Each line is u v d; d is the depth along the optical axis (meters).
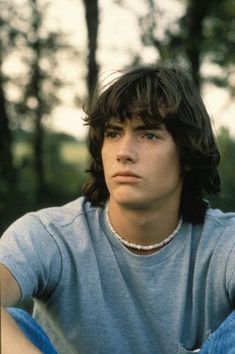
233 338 2.39
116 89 2.51
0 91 11.68
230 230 2.63
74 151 13.74
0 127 11.30
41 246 2.53
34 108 12.59
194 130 2.55
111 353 2.61
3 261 2.42
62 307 2.61
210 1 12.47
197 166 2.60
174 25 12.20
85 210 2.69
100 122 2.54
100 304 2.58
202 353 2.44
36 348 2.14
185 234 2.64
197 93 2.62
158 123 2.46
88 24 11.73
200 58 12.35
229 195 8.42
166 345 2.61
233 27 12.47
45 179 12.81
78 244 2.59
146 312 2.60
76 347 2.64
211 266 2.59
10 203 10.20
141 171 2.44
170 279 2.60
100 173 2.67
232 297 2.59
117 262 2.61
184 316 2.60
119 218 2.58
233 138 8.62
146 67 2.62
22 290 2.43
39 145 13.05
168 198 2.55
